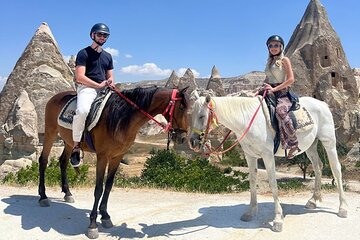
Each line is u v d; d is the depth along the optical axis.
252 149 6.68
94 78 6.76
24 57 24.34
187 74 50.53
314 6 54.06
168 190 12.35
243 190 15.27
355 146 38.62
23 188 10.03
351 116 46.75
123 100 6.32
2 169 19.39
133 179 16.41
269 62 7.02
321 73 49.66
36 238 6.11
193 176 16.09
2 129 20.50
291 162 28.64
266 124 6.53
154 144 50.25
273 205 7.98
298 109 6.84
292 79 6.65
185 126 5.88
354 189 18.16
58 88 23.75
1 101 23.73
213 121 6.20
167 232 6.47
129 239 6.20
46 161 7.78
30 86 23.55
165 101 6.03
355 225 6.84
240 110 6.50
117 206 8.16
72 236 6.27
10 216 6.80
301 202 8.70
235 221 7.00
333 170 7.42
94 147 6.55
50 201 8.05
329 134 7.35
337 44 51.34
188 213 7.57
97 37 6.66
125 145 6.36
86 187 11.04
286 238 6.23
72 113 6.86
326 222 6.94
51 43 24.80
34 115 20.97
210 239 6.17
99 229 6.61
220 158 36.16
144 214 7.57
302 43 52.03
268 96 6.75
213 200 9.42
